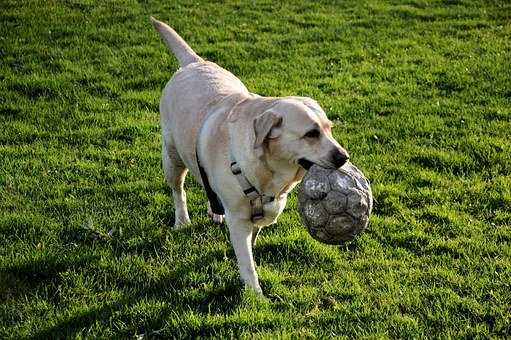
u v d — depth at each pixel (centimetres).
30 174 816
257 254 662
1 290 582
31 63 1215
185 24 1492
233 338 515
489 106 1056
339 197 524
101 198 761
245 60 1286
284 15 1597
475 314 552
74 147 906
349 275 615
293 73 1215
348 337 519
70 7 1584
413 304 566
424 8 1681
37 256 629
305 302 571
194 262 638
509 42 1400
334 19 1572
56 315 549
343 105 1062
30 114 1005
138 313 555
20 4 1581
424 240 683
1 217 703
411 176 825
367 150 900
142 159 870
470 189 785
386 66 1267
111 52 1291
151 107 1060
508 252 651
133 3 1645
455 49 1362
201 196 778
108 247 662
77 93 1098
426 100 1090
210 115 587
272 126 509
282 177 538
